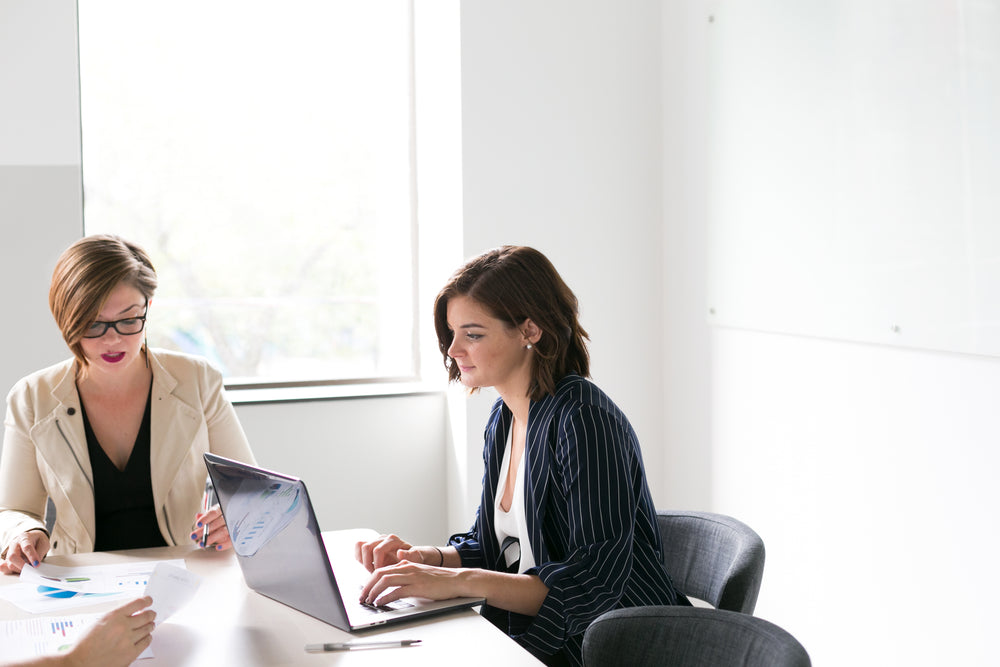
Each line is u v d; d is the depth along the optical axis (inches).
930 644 97.3
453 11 129.5
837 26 104.9
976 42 88.3
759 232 118.8
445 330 73.8
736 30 121.3
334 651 55.6
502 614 73.8
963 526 93.0
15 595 65.7
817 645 112.6
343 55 142.6
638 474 70.3
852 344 105.7
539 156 133.3
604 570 63.7
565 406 68.7
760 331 120.1
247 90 139.6
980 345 89.4
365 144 143.6
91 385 84.5
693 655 55.8
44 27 117.0
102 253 78.3
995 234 87.3
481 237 131.3
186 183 137.6
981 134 88.2
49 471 82.5
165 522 85.0
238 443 90.4
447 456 139.5
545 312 69.2
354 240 144.5
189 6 136.3
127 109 134.1
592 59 135.2
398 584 62.0
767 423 119.5
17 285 118.0
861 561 105.6
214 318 139.9
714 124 126.9
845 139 104.4
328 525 133.9
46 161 118.2
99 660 51.6
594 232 136.9
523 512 70.9
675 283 137.5
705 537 75.0
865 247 102.3
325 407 132.7
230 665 53.7
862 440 104.7
